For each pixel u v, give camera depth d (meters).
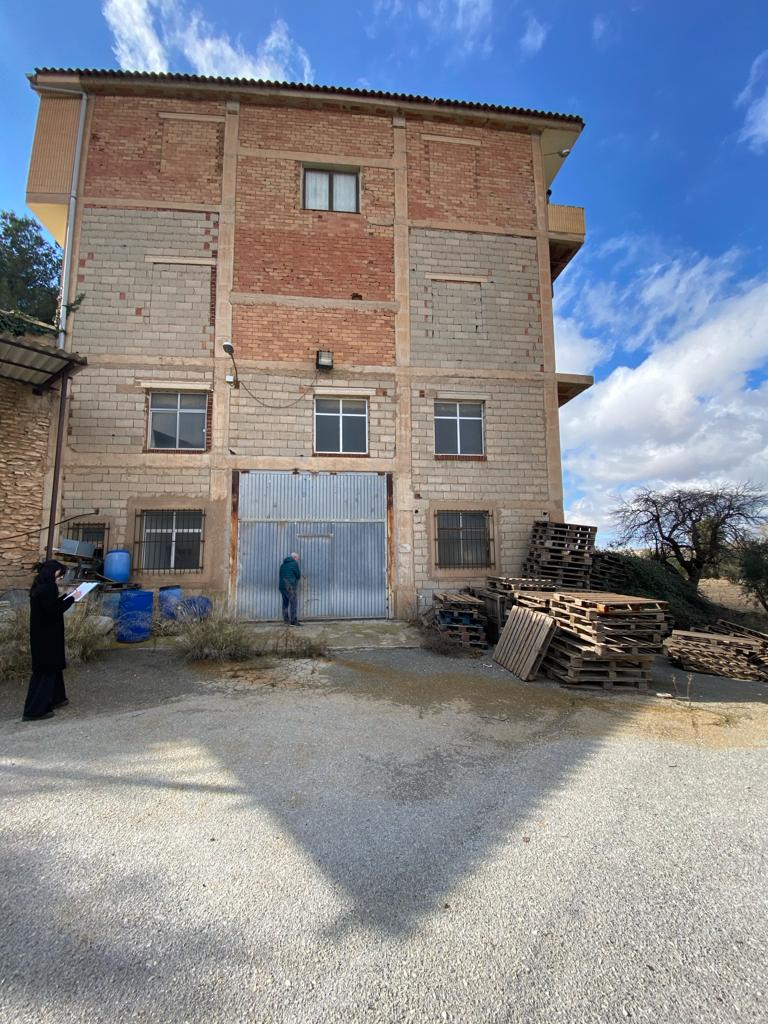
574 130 12.95
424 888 2.63
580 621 6.94
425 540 11.20
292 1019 1.88
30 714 5.09
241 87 11.69
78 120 11.36
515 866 2.85
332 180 12.19
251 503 10.71
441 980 2.06
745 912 2.50
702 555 16.11
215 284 11.20
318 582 10.75
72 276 10.82
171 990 1.99
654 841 3.13
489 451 11.69
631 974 2.11
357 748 4.54
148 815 3.32
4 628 6.95
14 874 2.69
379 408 11.42
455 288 12.08
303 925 2.35
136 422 10.61
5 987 1.98
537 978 2.07
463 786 3.85
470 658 8.31
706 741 4.95
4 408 9.70
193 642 7.59
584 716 5.61
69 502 10.16
